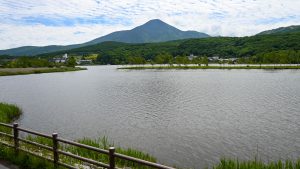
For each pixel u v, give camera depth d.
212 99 60.12
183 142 28.88
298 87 78.62
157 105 53.22
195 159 23.77
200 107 50.31
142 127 35.84
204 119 40.00
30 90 84.94
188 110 47.47
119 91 78.44
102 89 85.00
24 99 65.38
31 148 18.34
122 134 32.44
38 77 147.12
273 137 30.23
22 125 37.53
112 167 10.64
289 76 118.62
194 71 181.25
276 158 23.81
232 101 56.94
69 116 43.91
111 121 39.72
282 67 186.12
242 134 31.62
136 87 88.00
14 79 132.62
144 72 181.25
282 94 65.50
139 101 58.84
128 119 40.97
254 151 25.75
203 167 21.84
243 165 16.23
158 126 36.19
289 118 39.59
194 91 74.88
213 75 138.12
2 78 140.00
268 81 98.75
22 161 14.65
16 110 45.12
